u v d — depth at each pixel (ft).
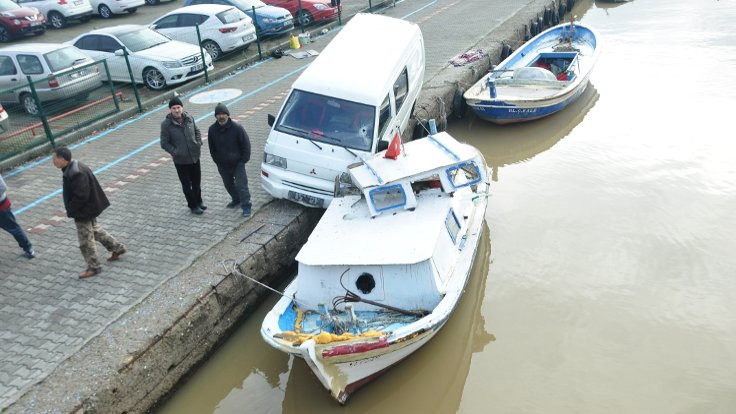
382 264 23.41
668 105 48.11
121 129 44.57
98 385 20.26
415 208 26.71
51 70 45.65
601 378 23.63
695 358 24.20
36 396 19.84
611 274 29.45
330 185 29.71
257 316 27.78
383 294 24.26
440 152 28.12
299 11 68.28
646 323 26.23
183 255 27.37
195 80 54.44
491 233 33.50
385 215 26.45
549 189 37.88
